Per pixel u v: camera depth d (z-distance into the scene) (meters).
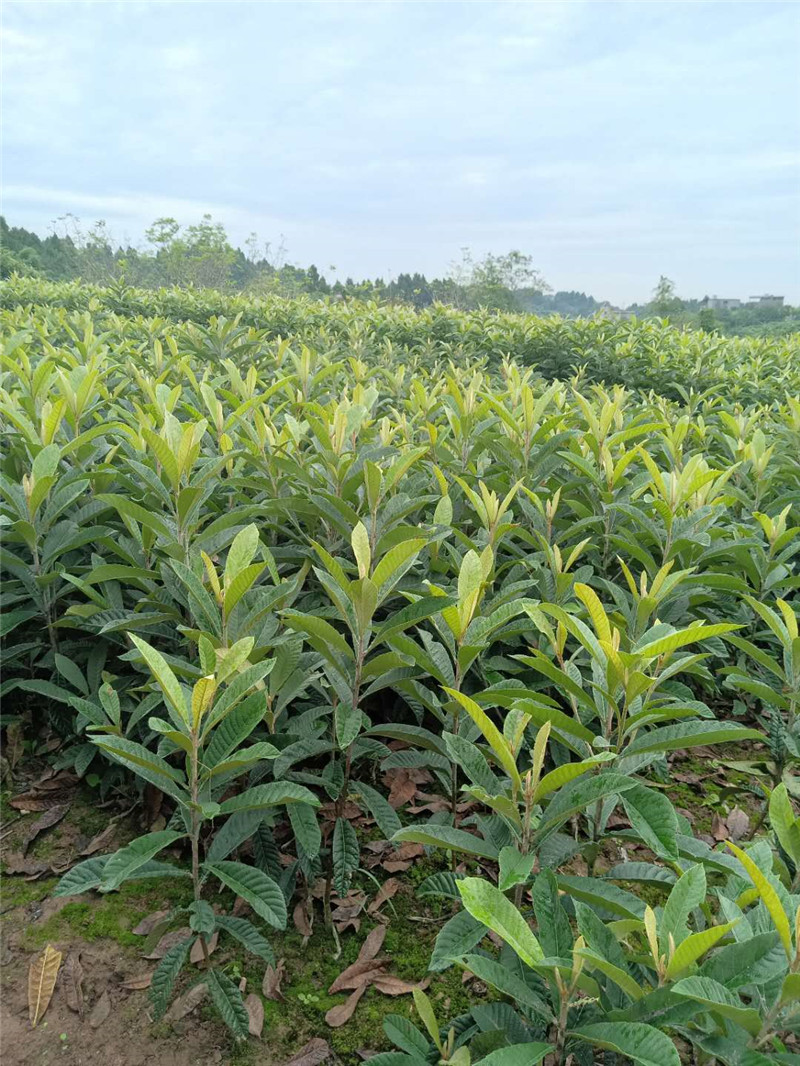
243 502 3.84
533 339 11.16
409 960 2.56
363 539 2.28
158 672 1.80
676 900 1.61
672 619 3.34
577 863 3.00
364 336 9.61
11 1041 2.19
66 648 3.36
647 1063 1.38
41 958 2.46
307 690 3.12
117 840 2.97
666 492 3.46
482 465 4.18
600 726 2.75
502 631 2.74
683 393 6.61
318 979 2.47
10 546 3.56
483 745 2.42
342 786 2.66
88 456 3.71
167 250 54.56
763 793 3.24
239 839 2.19
